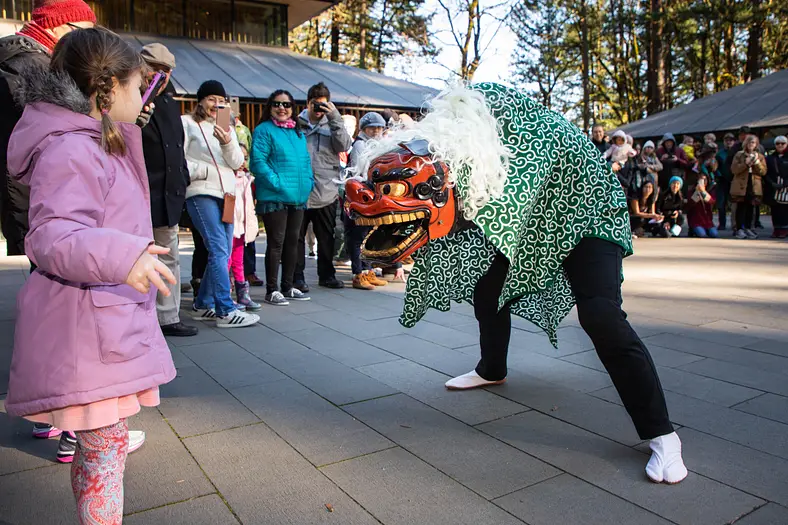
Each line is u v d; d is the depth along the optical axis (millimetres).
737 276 7152
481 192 2465
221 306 4848
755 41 27281
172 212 4250
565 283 3023
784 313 5258
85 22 2689
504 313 3275
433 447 2689
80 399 1636
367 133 6449
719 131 17109
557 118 2721
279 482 2371
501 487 2338
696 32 29141
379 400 3262
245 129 6980
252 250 6898
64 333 1655
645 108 30328
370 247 2564
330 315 5336
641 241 10844
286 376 3652
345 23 27438
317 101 6172
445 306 3129
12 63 2508
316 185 6246
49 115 1668
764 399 3225
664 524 2076
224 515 2137
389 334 4668
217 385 3484
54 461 2564
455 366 3854
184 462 2533
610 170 2725
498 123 2586
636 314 5270
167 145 4156
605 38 32344
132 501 2221
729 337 4488
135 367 1721
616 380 2486
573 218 2619
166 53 4102
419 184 2393
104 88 1727
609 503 2215
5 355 3986
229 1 17594
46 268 1532
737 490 2297
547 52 32812
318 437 2793
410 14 29141
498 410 3117
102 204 1664
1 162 2516
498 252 2945
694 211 11516
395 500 2240
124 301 1716
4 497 2262
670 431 2434
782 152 11086
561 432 2844
